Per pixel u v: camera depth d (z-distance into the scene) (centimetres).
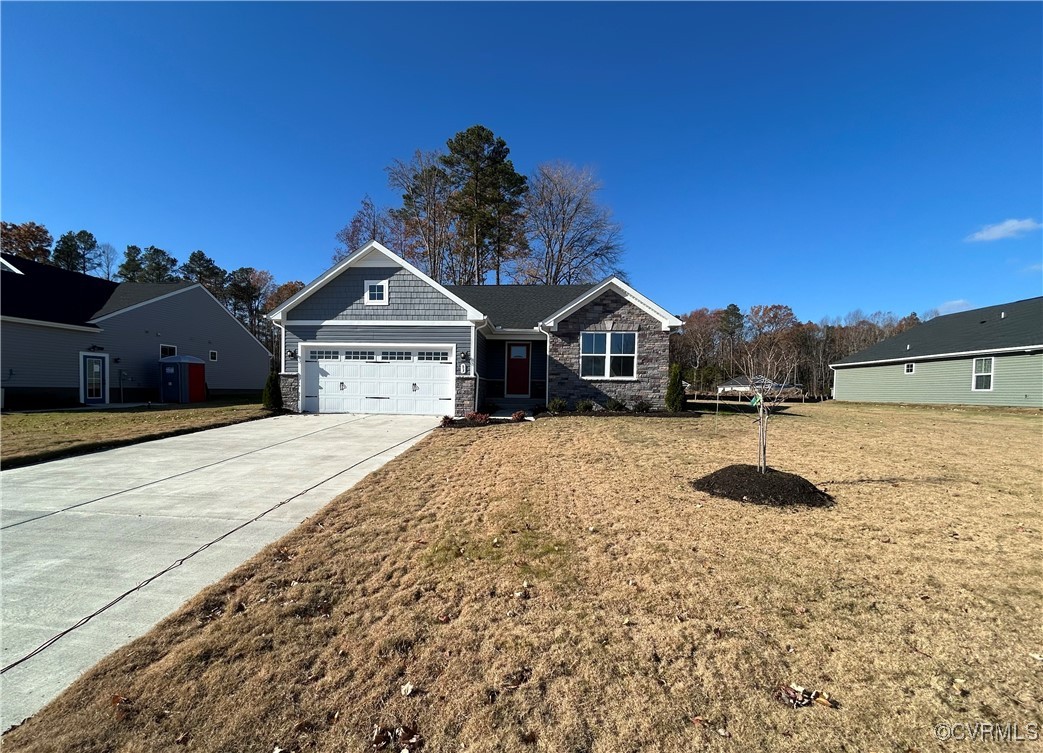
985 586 359
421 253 3353
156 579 387
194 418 1325
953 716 232
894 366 2405
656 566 393
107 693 254
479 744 221
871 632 301
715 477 627
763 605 333
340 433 1109
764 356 1512
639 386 1503
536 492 606
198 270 4562
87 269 4731
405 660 279
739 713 236
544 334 1672
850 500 571
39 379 1727
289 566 402
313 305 1485
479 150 3019
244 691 255
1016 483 651
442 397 1443
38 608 342
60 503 579
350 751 218
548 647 288
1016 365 1875
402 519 515
